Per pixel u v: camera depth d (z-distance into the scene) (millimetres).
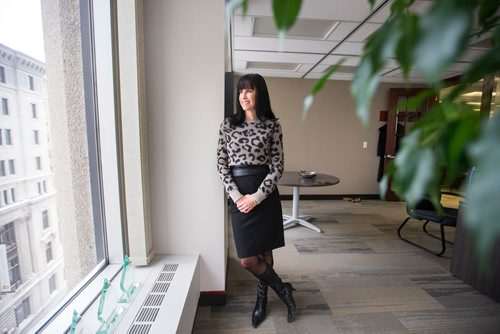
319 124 4359
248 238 1357
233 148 1353
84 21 1229
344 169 4496
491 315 1618
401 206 4125
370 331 1470
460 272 2002
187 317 1229
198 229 1590
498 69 252
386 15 2072
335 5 1928
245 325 1495
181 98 1459
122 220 1409
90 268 1371
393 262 2273
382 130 4375
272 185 1317
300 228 3070
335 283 1933
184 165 1521
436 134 271
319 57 3121
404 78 258
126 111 1317
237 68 3703
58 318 1015
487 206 194
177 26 1401
